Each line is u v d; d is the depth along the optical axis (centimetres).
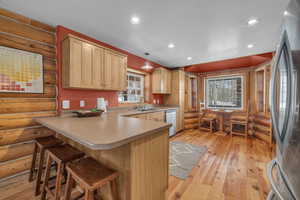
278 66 86
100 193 136
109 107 290
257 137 375
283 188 74
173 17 186
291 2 71
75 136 103
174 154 268
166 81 427
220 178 189
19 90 182
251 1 155
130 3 159
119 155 117
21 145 186
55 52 214
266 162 235
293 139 66
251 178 189
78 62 205
